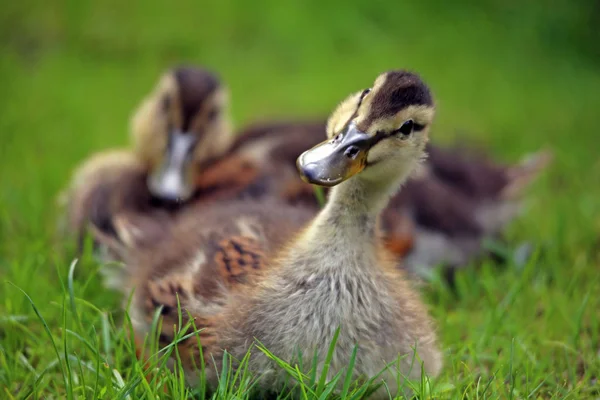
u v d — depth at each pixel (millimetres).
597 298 10383
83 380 7422
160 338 8031
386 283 7676
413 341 7613
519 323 9430
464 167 13367
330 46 22391
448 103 19750
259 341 7184
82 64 20578
